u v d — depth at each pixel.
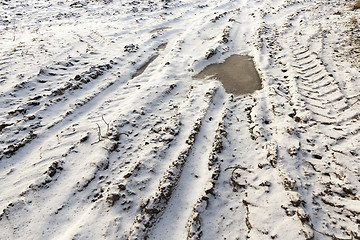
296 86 6.07
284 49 7.96
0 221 3.43
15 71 6.54
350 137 4.50
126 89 6.45
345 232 3.20
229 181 4.02
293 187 3.71
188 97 6.05
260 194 3.74
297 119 5.08
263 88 6.24
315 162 4.14
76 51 8.05
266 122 5.17
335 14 9.86
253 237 3.24
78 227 3.34
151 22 11.16
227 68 7.36
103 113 5.55
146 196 3.74
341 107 5.20
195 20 11.23
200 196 3.75
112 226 3.39
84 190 3.90
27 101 5.56
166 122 5.30
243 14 11.71
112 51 8.24
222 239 3.32
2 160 4.30
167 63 7.46
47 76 6.50
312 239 3.08
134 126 5.15
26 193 3.78
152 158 4.33
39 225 3.43
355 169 3.93
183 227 3.46
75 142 4.71
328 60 6.86
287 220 3.32
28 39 8.93
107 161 4.33
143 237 3.28
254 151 4.52
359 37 7.64
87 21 11.52
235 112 5.55
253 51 8.18
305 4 12.02
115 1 14.58
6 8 13.11
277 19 10.67
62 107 5.61
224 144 4.66
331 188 3.74
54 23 11.28
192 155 4.50
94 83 6.50
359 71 6.16
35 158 4.39
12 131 4.82
